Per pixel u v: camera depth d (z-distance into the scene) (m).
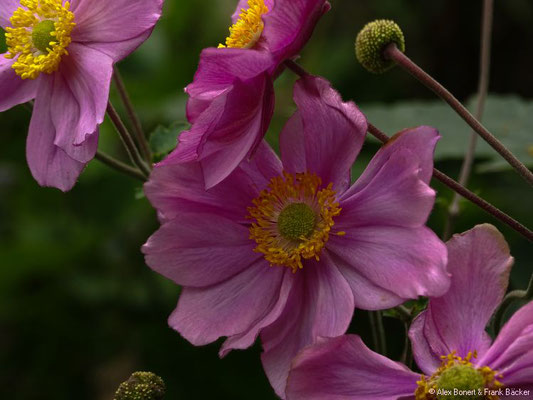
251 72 0.37
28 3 0.41
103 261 0.60
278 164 0.39
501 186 0.57
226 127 0.38
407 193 0.37
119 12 0.40
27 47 0.41
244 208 0.39
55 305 0.61
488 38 0.46
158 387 0.40
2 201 0.64
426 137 0.37
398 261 0.37
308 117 0.38
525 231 0.38
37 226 0.62
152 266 0.39
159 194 0.39
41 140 0.41
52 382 0.61
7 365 0.62
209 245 0.39
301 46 0.38
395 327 0.54
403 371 0.36
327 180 0.39
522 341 0.36
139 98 0.59
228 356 0.59
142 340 0.60
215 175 0.38
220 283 0.39
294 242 0.39
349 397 0.37
